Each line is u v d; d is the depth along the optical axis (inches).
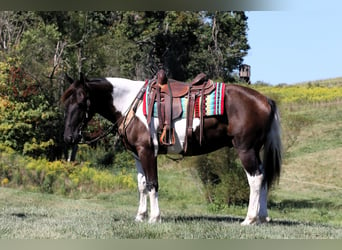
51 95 867.4
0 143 785.6
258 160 314.0
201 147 315.9
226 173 607.8
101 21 1301.7
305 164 939.3
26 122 812.0
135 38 1326.3
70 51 1045.8
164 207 611.2
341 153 976.9
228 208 594.2
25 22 1092.5
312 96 1451.8
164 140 312.5
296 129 733.3
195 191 733.9
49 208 448.5
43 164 730.8
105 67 1064.8
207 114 308.0
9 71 826.2
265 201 323.3
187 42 1405.0
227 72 1385.3
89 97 324.8
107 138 940.6
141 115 316.8
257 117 309.6
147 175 318.7
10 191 566.6
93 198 656.4
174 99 312.8
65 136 321.1
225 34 1418.6
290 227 312.8
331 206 685.3
